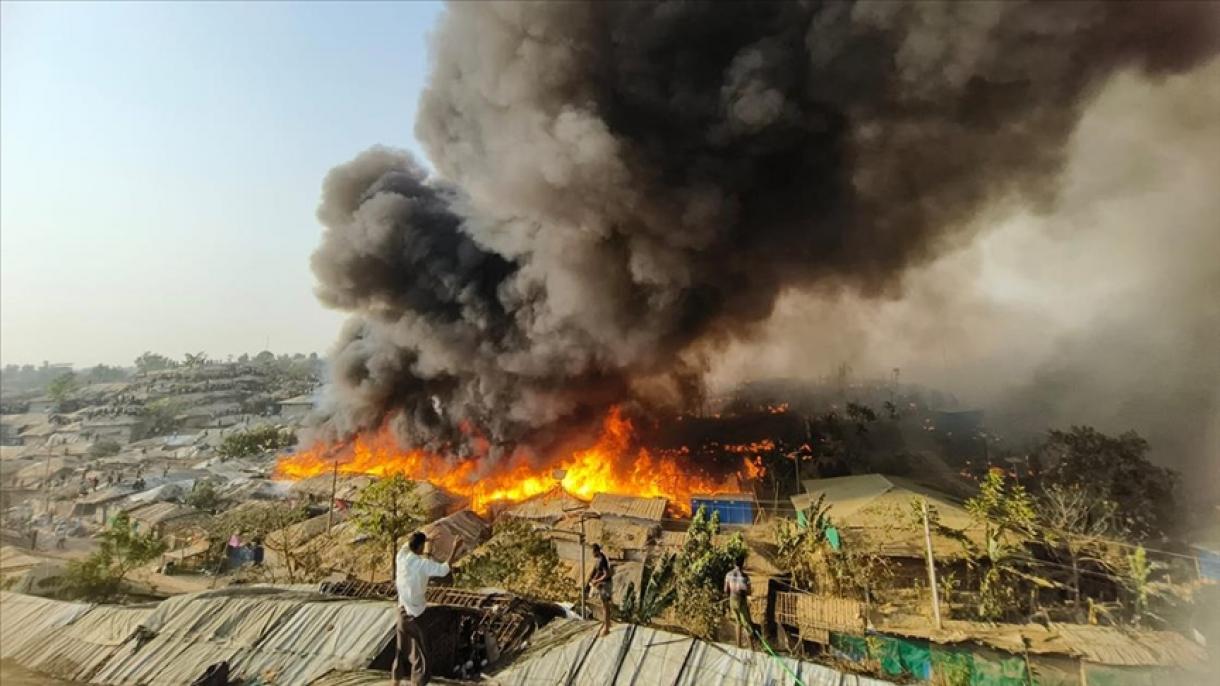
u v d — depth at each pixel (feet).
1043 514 64.18
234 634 26.68
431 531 86.38
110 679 26.03
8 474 171.22
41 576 60.64
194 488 126.00
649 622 39.83
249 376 341.82
